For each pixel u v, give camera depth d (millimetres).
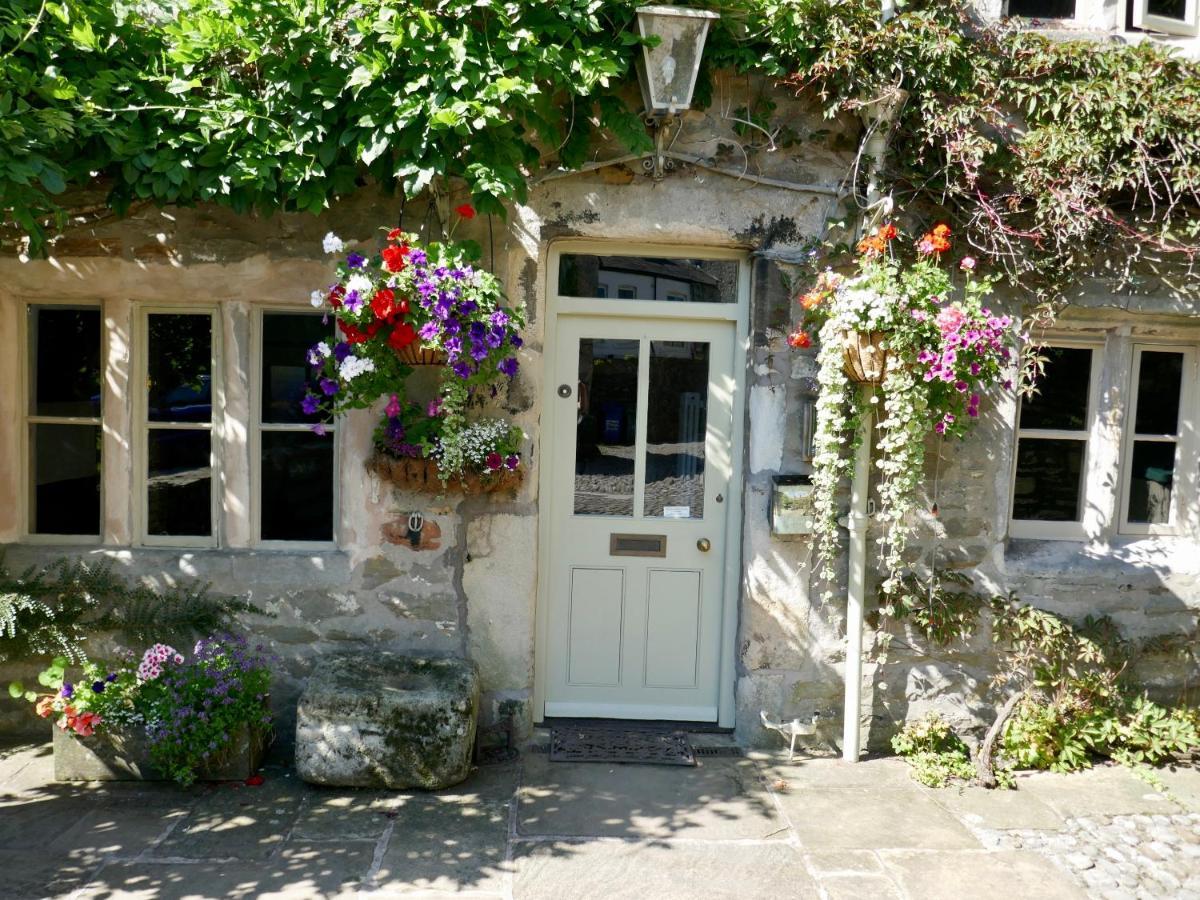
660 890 3236
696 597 4625
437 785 3902
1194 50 4688
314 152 3871
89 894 3129
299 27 3756
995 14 4426
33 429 4496
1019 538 4738
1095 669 4566
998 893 3268
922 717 4527
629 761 4238
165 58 3924
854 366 3943
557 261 4457
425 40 3705
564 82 3887
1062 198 4137
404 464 4066
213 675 3975
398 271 3654
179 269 4266
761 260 4332
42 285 4281
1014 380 4461
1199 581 4633
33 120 3518
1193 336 4703
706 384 4559
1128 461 4773
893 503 4062
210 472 4484
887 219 4262
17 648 4219
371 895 3152
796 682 4461
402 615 4379
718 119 4273
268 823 3617
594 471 4578
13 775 4000
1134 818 3857
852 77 4105
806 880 3322
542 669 4609
